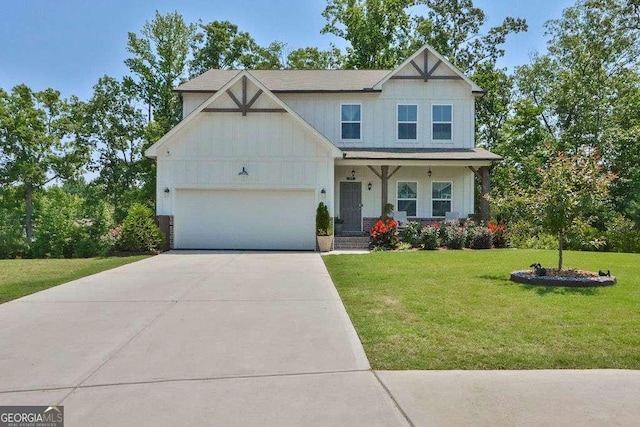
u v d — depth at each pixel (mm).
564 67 29938
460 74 20281
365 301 7590
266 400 3939
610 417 3625
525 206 10000
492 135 32031
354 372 4578
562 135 26781
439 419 3588
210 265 12750
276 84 20781
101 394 4066
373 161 18250
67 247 18844
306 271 11500
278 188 17328
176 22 32562
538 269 9219
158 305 7582
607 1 25891
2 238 24703
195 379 4410
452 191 20031
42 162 30672
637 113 25406
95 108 31797
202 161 17281
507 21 31875
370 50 31750
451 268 11062
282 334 5891
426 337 5613
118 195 32594
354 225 19938
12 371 4613
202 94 20453
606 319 6281
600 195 9312
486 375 4496
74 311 7156
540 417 3623
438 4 32031
